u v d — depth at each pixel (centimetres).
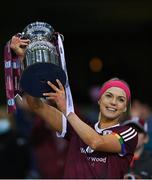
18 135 1658
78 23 3559
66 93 891
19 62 927
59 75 864
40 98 952
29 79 861
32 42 895
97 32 3750
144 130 1303
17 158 1638
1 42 3219
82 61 3838
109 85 981
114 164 972
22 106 1695
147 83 3653
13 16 3272
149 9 3356
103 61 3831
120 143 955
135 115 1592
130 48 3853
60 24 3506
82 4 3325
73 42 3819
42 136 1681
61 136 1016
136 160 1280
